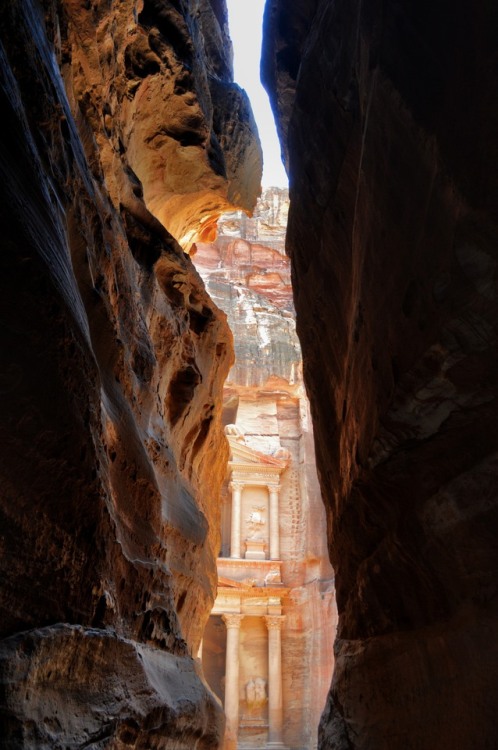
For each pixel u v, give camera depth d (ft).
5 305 9.87
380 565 16.46
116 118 29.22
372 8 14.33
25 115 12.78
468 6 10.11
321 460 24.97
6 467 9.64
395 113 12.62
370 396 14.62
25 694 9.02
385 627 16.75
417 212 11.63
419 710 13.35
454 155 10.13
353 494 17.17
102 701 11.71
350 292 18.83
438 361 10.95
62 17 21.84
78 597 11.57
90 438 12.25
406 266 12.18
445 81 10.73
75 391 11.75
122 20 28.40
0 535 9.36
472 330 10.21
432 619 13.66
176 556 28.81
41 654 9.62
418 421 12.25
